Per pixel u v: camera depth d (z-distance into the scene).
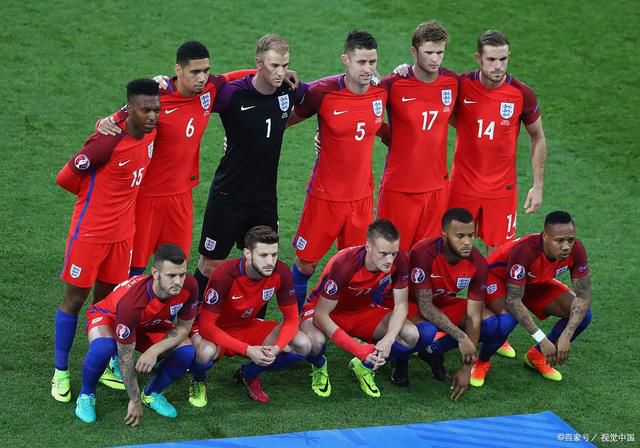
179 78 28.48
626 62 52.00
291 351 27.81
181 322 26.67
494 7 56.06
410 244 32.59
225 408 27.19
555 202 40.91
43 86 45.38
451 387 28.77
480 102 31.28
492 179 32.00
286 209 39.16
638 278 35.38
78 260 27.17
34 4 51.59
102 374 27.61
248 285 27.09
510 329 29.06
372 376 28.52
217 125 45.09
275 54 28.42
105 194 27.12
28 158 40.44
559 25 54.78
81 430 25.67
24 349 29.16
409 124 31.12
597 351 30.91
